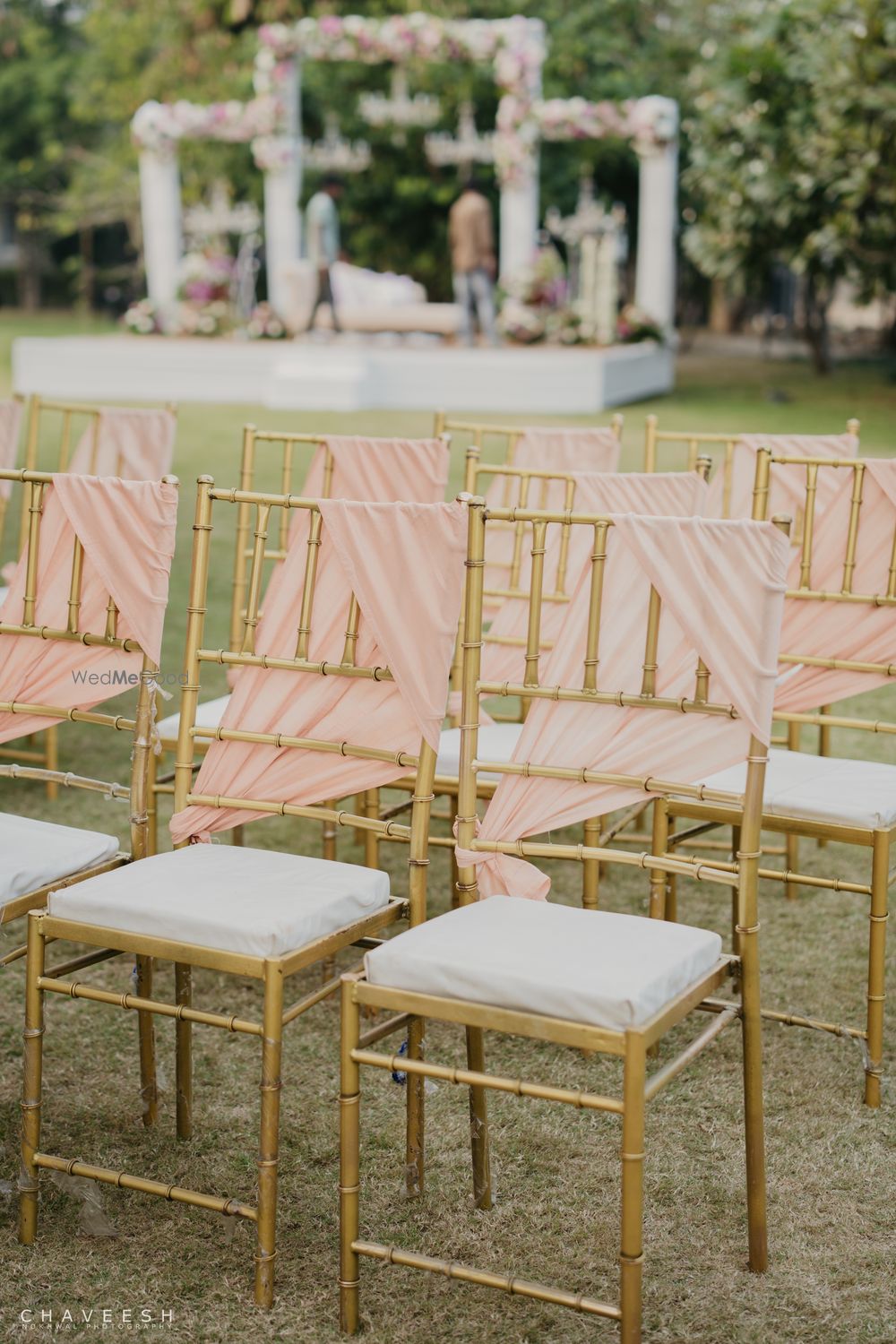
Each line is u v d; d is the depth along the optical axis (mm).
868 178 10383
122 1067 2771
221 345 13234
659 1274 2160
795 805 2674
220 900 2174
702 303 25141
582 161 18750
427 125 18281
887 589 2990
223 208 18828
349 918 2227
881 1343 2004
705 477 3416
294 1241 2246
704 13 19266
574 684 2309
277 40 14188
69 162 27516
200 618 2469
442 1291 2139
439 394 12273
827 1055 2830
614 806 2275
